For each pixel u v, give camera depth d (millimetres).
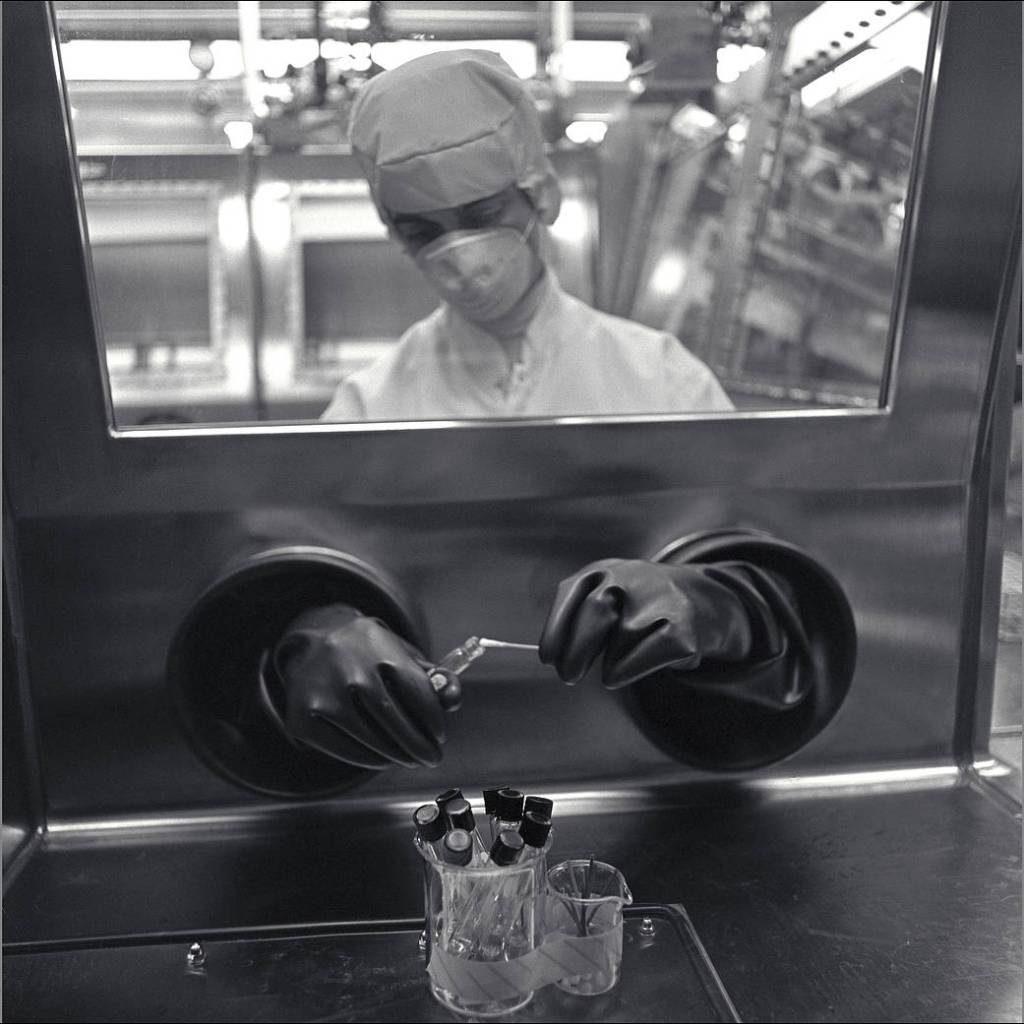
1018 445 1181
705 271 1266
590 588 974
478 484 1130
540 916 855
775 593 1054
